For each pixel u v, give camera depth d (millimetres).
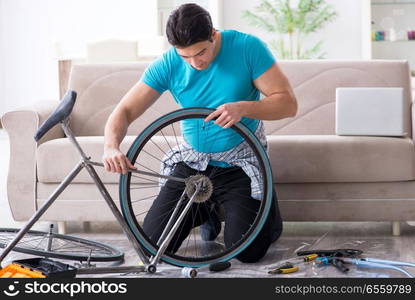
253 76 2773
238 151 2873
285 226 3635
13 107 9016
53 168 3408
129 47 6672
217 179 2936
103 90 4039
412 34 7598
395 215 3311
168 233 2746
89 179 3398
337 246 3141
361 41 8398
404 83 3885
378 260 2766
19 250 2756
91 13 8844
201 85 2787
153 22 8781
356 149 3273
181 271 2713
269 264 2855
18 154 3455
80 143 3391
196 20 2492
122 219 2602
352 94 3412
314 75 3934
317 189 3330
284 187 3350
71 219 3447
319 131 3908
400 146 3268
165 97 3965
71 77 4074
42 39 8906
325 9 8289
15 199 3475
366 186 3314
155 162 3355
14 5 8875
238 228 2826
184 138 2943
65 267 2520
